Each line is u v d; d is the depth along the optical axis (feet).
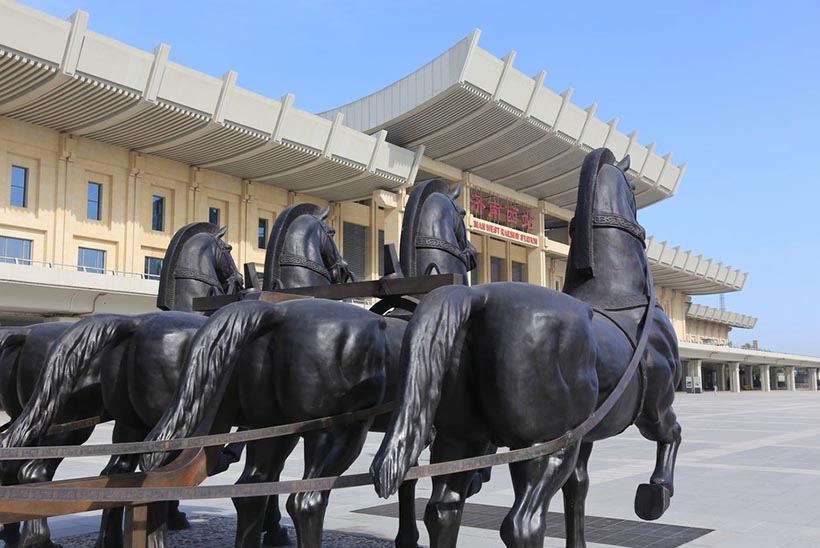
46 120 106.83
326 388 16.03
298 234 28.45
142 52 99.19
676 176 188.24
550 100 141.28
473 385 14.03
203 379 14.99
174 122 109.09
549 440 13.84
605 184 19.02
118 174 119.44
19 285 90.02
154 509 16.51
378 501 34.53
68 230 112.16
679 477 40.37
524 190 172.55
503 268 183.42
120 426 19.67
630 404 16.83
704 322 322.75
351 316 16.79
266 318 15.96
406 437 12.08
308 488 12.94
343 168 130.82
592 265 18.34
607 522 27.84
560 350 13.80
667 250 221.05
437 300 13.24
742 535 25.49
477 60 124.77
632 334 17.57
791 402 161.07
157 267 125.70
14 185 108.06
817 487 36.73
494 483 39.86
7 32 86.07
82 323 17.76
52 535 26.99
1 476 20.34
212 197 133.08
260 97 113.70
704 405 143.13
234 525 29.04
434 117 135.85
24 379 20.93
